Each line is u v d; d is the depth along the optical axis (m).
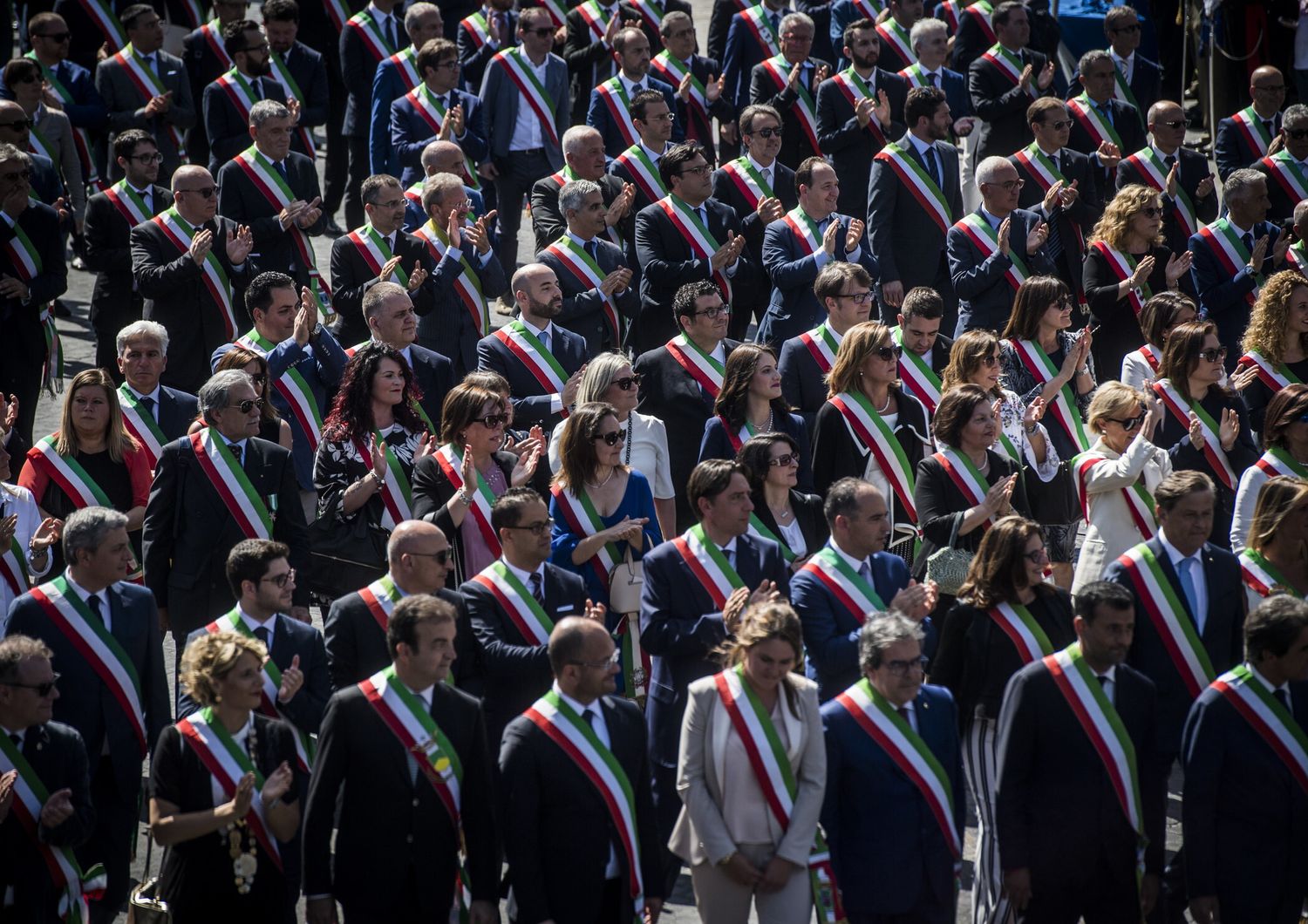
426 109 34.16
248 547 16.50
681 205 27.62
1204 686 16.95
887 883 14.52
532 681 16.89
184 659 15.06
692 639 16.56
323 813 14.49
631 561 18.75
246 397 19.70
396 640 14.64
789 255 26.89
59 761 15.27
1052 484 20.56
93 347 33.38
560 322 26.16
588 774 14.64
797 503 19.17
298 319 23.73
